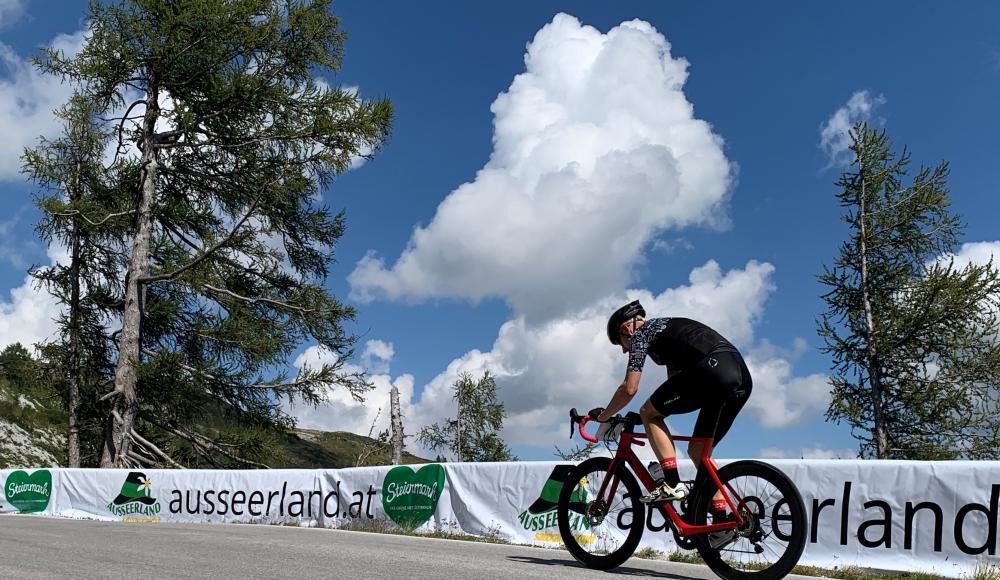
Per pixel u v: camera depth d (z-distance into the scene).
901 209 18.50
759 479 3.92
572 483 4.59
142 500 11.44
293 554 4.55
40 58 17.44
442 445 23.50
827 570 5.72
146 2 17.28
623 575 4.09
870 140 18.69
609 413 4.16
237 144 18.55
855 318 18.19
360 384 19.31
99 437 21.52
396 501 9.14
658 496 4.05
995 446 16.62
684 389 3.96
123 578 3.29
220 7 17.28
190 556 4.29
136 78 18.38
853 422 17.38
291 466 20.59
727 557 4.17
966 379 17.00
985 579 5.02
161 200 19.70
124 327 18.31
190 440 19.53
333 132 17.94
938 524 5.48
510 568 4.14
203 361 19.00
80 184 20.30
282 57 18.88
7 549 4.51
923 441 17.05
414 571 3.84
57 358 21.03
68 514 12.12
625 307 4.32
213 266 18.77
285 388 18.88
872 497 5.76
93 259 21.47
